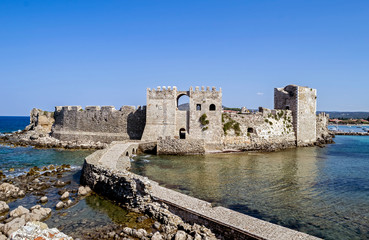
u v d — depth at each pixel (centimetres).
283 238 1579
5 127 16550
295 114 6912
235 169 3997
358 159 5088
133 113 6494
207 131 5841
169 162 4516
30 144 6975
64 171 3953
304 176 3631
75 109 7200
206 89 5884
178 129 5966
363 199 2705
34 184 3162
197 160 4756
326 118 8469
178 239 1736
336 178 3544
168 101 5956
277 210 2375
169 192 2430
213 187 3014
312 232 1980
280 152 5975
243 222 1789
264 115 6431
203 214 1912
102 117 6806
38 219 2144
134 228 1989
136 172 3712
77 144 6475
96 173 3003
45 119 8606
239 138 6062
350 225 2103
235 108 11250
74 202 2588
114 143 5272
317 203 2572
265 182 3275
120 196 2558
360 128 19338
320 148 6781
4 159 4988
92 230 1980
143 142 5600
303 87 7044
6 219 2142
